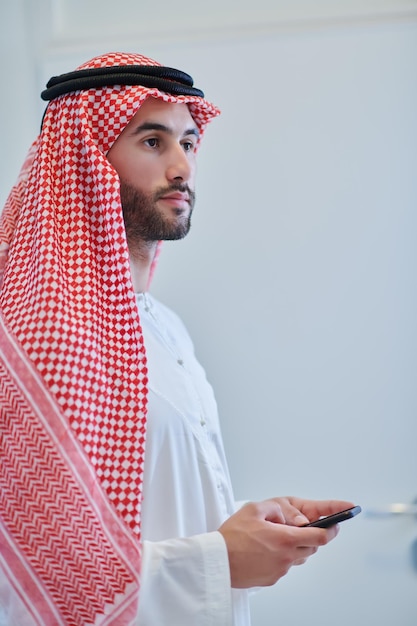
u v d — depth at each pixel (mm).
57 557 1194
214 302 2074
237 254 2066
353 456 2045
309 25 2018
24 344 1240
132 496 1232
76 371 1231
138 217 1413
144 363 1282
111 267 1311
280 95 2041
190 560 1234
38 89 2080
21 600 1201
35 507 1203
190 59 2055
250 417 2068
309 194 2045
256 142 2051
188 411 1412
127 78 1368
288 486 2059
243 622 1413
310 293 2053
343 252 2041
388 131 2023
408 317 2029
